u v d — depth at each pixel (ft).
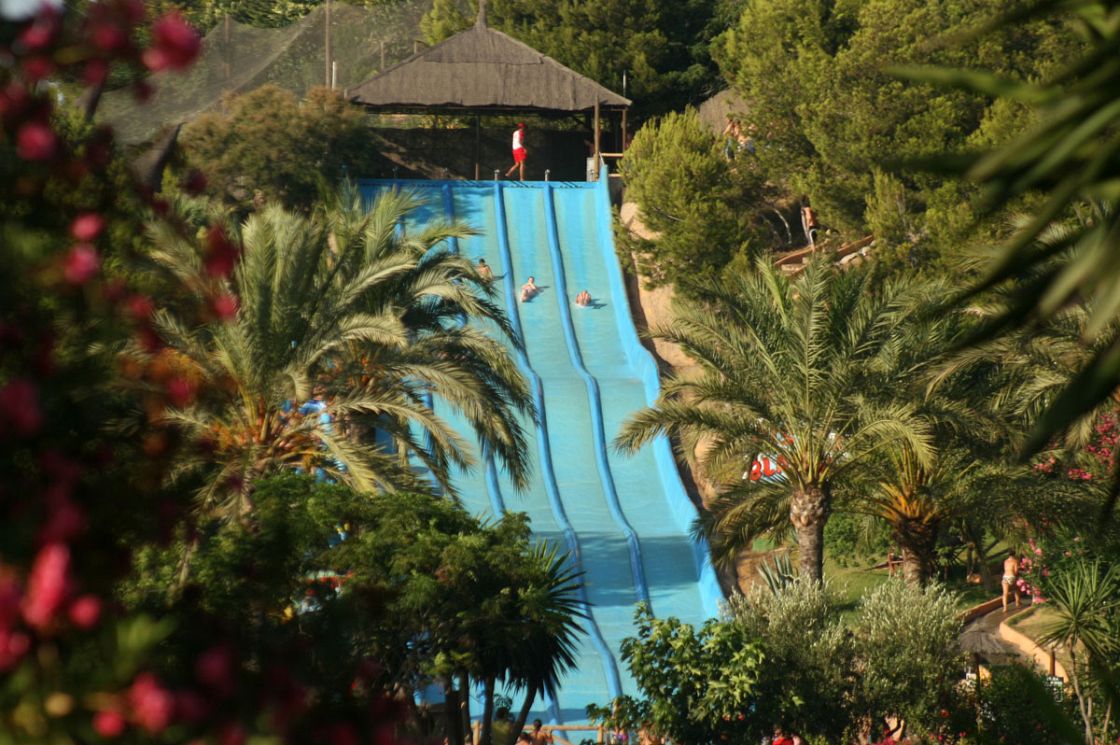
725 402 164.45
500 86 343.26
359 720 27.40
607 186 317.42
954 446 162.30
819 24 315.37
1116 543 129.80
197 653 32.91
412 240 163.12
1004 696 122.93
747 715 134.00
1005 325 16.03
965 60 262.88
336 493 119.44
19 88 28.71
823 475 160.86
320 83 354.74
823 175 297.12
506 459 163.63
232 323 128.88
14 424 24.43
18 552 23.71
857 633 143.02
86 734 20.80
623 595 208.23
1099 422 149.59
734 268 269.03
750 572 220.43
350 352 156.35
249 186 304.09
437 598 111.34
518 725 127.34
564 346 279.49
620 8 394.73
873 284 219.41
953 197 247.29
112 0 26.53
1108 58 15.33
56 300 30.35
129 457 32.53
